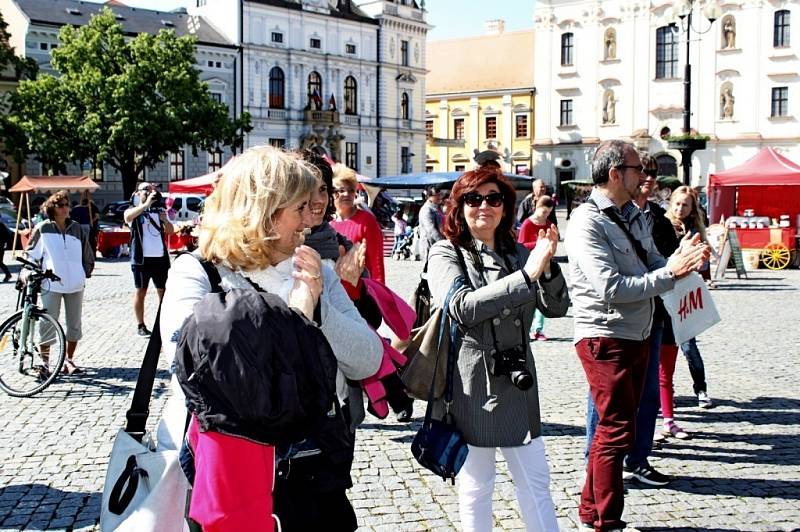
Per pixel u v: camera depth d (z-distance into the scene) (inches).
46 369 325.7
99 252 1079.6
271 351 89.4
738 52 2274.9
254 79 2194.9
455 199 152.4
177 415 102.2
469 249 152.6
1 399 309.4
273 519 93.3
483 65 2930.6
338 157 2343.8
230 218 98.6
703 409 293.3
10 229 1156.5
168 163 2086.6
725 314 539.8
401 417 279.1
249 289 94.8
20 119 1612.9
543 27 2576.3
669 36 2372.0
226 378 87.4
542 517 145.9
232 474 89.1
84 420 279.1
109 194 1987.0
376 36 2470.5
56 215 347.9
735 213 1009.5
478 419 144.0
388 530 186.1
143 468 98.7
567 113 2561.5
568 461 236.1
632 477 217.3
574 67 2527.1
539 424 150.1
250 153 101.2
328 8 2338.8
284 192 98.3
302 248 99.7
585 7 2486.5
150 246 452.8
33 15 1931.6
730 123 2301.9
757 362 378.0
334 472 101.9
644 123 2418.8
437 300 147.6
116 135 1593.3
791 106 2226.9
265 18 2206.0
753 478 221.3
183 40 1702.8
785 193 1021.2
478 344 145.4
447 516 194.7
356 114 2432.3
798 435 261.1
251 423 89.1
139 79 1616.6
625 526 174.9
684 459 237.6
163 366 362.0
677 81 2358.5
